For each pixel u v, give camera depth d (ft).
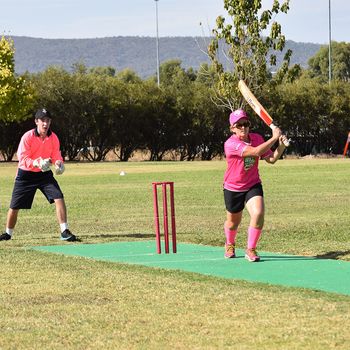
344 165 196.13
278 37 255.50
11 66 258.98
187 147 297.12
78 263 50.42
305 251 55.21
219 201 100.32
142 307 37.35
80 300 39.04
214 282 43.27
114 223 77.10
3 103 253.44
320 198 101.19
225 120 295.07
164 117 291.99
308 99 303.89
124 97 285.84
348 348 30.22
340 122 307.37
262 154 50.85
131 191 120.16
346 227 69.51
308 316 34.94
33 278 44.86
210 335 32.32
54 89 279.69
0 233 70.28
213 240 62.18
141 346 31.01
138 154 297.74
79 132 283.59
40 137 63.41
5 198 110.01
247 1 252.42
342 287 41.63
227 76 256.93
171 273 46.34
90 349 30.73
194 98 293.84
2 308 37.50
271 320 34.37
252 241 51.01
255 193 51.37
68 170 192.54
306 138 308.40
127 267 48.70
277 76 260.42
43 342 31.73
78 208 93.25
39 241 63.05
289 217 79.10
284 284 42.63
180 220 78.28
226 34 255.29
